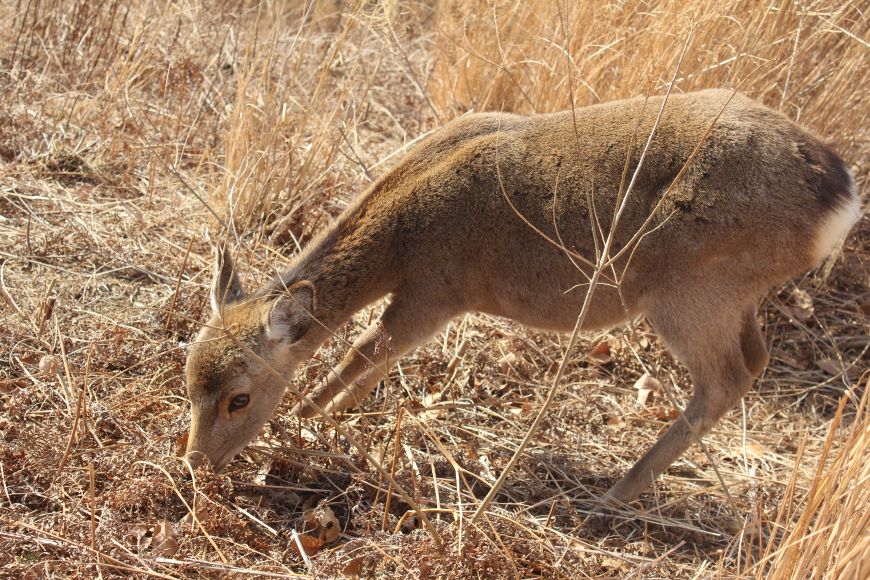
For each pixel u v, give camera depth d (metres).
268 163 6.25
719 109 4.50
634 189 4.47
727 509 4.70
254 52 7.46
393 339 4.85
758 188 4.35
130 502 3.98
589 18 6.39
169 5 8.08
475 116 4.97
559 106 6.42
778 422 5.48
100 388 4.81
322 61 7.61
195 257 5.91
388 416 4.98
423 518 3.74
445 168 4.78
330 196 6.50
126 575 3.69
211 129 7.11
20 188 6.24
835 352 5.98
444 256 4.77
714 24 5.89
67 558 3.66
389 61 8.52
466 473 4.65
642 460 4.65
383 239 4.80
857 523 3.14
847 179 4.55
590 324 4.79
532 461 4.87
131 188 6.47
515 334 5.75
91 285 5.57
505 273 4.77
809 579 3.30
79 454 4.24
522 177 4.66
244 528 3.98
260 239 6.11
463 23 7.24
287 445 4.63
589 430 5.21
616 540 4.42
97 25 7.93
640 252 4.50
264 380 4.44
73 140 6.82
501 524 4.13
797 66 6.13
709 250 4.41
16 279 5.50
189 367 4.38
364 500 4.39
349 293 4.82
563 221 4.59
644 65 6.05
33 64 7.57
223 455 4.42
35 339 5.01
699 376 4.64
